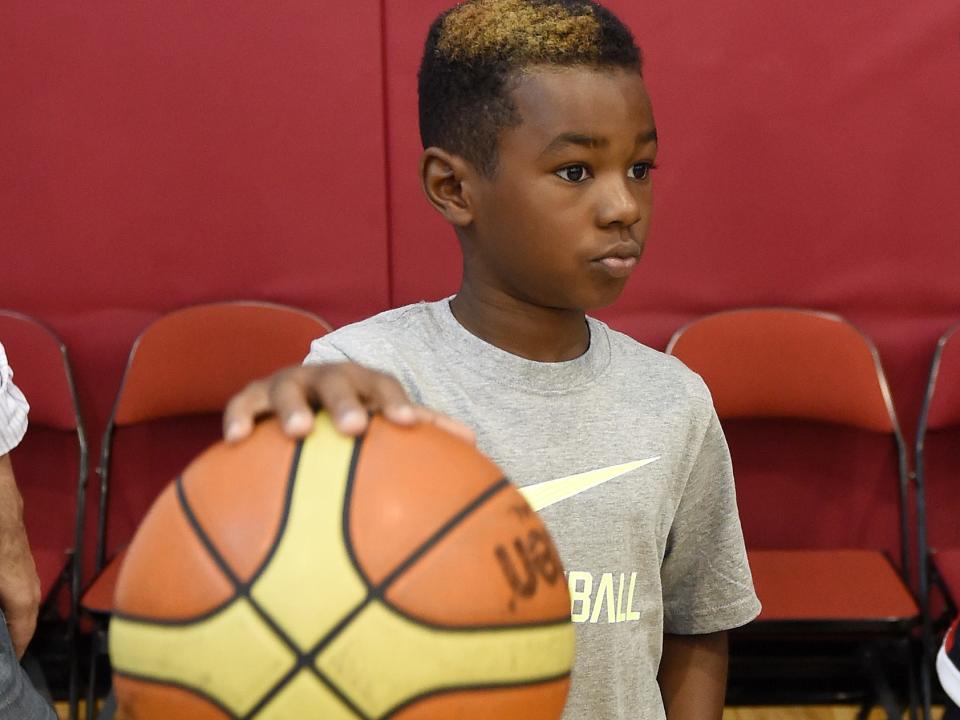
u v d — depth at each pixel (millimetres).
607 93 845
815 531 2482
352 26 2260
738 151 2312
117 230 2342
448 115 912
